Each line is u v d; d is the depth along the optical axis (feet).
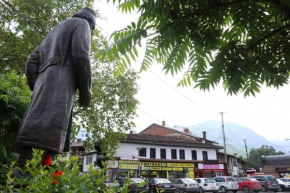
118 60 6.01
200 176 106.11
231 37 6.26
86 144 43.01
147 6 5.55
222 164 113.09
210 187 72.43
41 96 6.40
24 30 32.04
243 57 5.88
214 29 5.90
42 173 4.18
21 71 31.12
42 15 32.35
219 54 6.00
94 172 4.49
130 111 45.52
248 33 6.05
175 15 5.54
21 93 10.94
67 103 6.61
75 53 6.90
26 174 5.65
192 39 6.01
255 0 5.44
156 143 97.86
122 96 45.03
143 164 92.63
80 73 6.92
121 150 90.43
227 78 6.15
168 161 98.48
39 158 4.28
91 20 8.41
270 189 76.74
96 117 42.06
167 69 6.23
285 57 5.82
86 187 4.30
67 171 4.47
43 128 6.04
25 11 31.35
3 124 9.59
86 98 7.25
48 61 6.98
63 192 4.06
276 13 5.66
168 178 98.27
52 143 6.05
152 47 6.08
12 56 31.17
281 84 5.87
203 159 110.42
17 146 5.98
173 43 5.88
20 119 9.93
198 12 5.46
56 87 6.56
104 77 44.50
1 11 31.48
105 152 44.34
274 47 5.80
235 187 76.28
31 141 5.85
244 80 6.25
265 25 5.73
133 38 5.61
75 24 7.41
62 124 6.34
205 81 6.17
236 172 149.79
